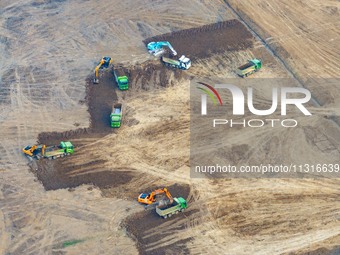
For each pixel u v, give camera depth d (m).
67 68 85.31
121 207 65.25
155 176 69.12
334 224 63.56
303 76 83.25
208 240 61.66
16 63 86.25
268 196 66.75
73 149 72.12
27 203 65.75
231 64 85.69
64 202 65.81
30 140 73.62
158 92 81.06
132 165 70.56
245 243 61.38
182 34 91.12
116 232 62.50
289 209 65.25
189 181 68.56
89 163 70.62
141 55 87.44
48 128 75.38
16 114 77.62
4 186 67.81
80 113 77.75
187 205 65.44
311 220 64.00
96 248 60.75
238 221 63.78
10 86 82.19
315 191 67.31
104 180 68.50
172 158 71.50
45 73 84.44
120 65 85.25
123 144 73.31
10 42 90.31
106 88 81.75
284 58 86.38
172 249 60.59
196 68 84.94
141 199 65.38
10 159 71.12
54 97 80.31
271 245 61.19
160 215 63.78
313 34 90.75
